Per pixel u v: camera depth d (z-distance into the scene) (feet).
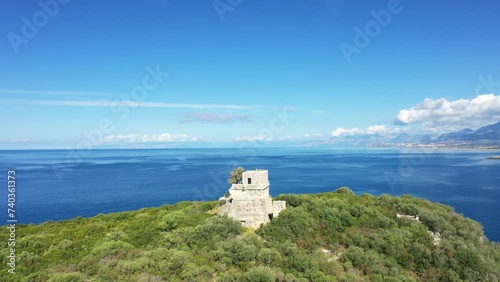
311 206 331.77
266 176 318.45
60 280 197.98
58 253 249.34
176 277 204.74
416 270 265.13
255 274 204.64
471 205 638.94
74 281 199.41
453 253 278.87
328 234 294.25
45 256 246.47
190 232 271.08
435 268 266.77
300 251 256.52
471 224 345.51
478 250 296.92
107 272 209.46
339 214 319.06
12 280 213.46
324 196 384.27
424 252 275.80
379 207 351.46
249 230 296.51
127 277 204.44
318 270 228.84
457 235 315.58
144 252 239.91
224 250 243.81
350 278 224.33
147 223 314.55
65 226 334.03
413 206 349.82
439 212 349.61
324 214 318.65
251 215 306.35
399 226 318.65
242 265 226.79
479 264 268.62
